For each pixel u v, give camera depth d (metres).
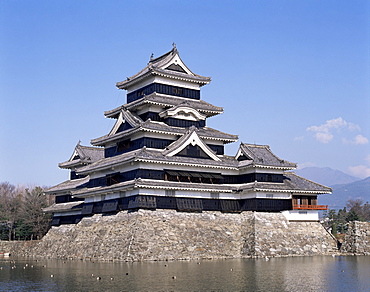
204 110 91.81
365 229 88.19
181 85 92.50
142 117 90.31
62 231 100.88
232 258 77.50
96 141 93.75
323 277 52.09
